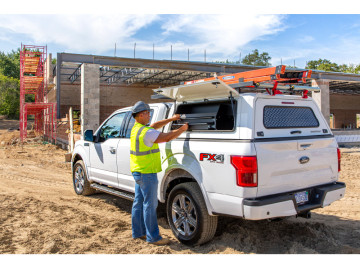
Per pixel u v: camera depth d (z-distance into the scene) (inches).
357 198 251.9
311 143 151.1
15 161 482.3
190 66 815.1
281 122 150.5
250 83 147.5
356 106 1486.2
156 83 1136.2
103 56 708.7
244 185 129.3
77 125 784.3
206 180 143.9
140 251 148.1
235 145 135.3
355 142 735.1
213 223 147.4
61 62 683.4
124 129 207.2
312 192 154.7
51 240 158.1
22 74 804.6
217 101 158.6
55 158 526.3
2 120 1847.9
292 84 168.4
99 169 229.1
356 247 153.1
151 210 155.1
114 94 1128.2
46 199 250.5
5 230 174.4
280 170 137.7
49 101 1140.5
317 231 170.7
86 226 182.7
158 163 156.6
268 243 156.9
